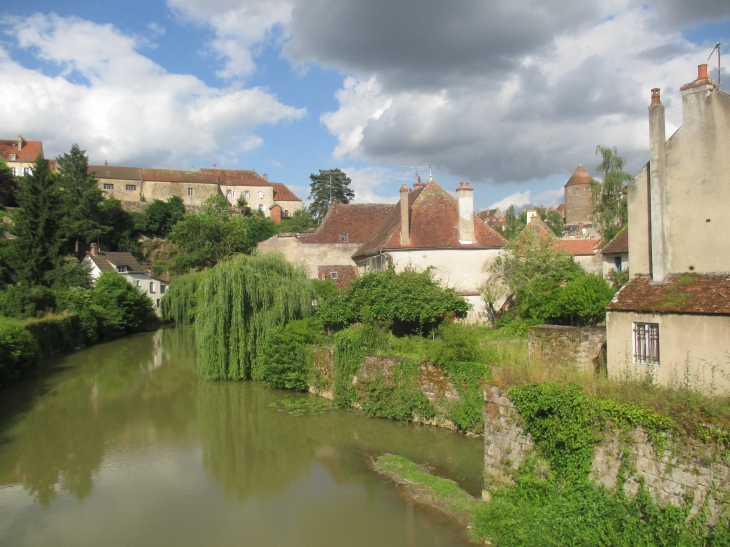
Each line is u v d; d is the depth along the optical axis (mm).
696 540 8523
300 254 40719
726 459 8297
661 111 14727
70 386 27594
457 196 31359
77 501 14242
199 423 20828
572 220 87875
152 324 57906
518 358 17828
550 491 10812
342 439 18484
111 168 85562
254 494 14508
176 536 12328
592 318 22750
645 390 10273
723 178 13602
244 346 27031
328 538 11953
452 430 18375
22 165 80688
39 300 39438
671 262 14578
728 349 12328
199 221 60750
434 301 24156
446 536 11688
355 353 21750
